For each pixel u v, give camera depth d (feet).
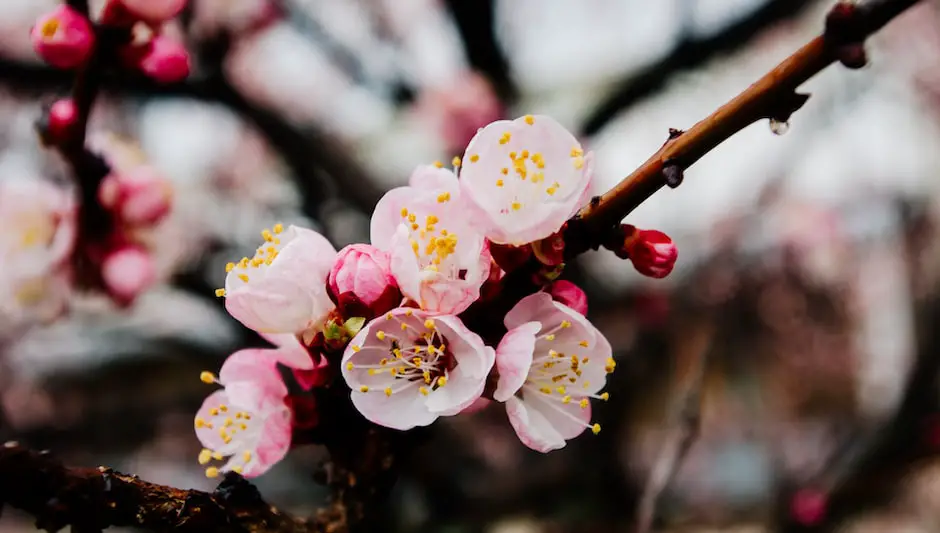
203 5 1.71
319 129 1.99
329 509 0.75
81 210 1.19
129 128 2.17
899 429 2.02
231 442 0.74
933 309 2.14
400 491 1.95
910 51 3.28
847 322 3.39
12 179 1.25
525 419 0.69
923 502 3.00
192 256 1.91
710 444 3.20
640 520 1.21
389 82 2.30
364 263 0.68
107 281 1.24
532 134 0.70
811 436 3.25
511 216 0.69
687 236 2.76
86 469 0.64
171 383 2.32
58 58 0.92
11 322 1.91
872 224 3.32
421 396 0.69
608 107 1.94
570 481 2.08
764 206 2.66
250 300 0.69
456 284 0.68
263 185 2.63
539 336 0.71
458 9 1.98
